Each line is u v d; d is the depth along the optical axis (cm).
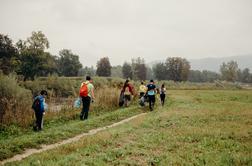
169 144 1071
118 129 1377
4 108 1616
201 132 1273
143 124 1495
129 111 2248
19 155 1048
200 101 3319
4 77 1998
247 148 1018
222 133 1256
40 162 859
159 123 1528
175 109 2247
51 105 2014
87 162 830
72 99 2144
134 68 12488
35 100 1500
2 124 1491
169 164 842
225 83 10825
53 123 1708
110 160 870
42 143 1218
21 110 1667
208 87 9181
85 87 1845
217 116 1797
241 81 17850
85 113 1855
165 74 13662
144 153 938
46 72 8512
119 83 3462
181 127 1401
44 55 8131
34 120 1619
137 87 4047
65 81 4397
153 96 2422
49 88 4125
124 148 1004
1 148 1067
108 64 12638
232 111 2062
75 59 12512
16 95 1872
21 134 1415
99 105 2331
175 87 8612
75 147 1041
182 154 941
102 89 2705
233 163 857
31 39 7931
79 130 1467
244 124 1501
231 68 12344
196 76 17975
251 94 4969
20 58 7888
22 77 4231
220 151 991
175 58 13388
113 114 2022
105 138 1152
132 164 830
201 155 928
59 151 995
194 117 1741
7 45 7619
